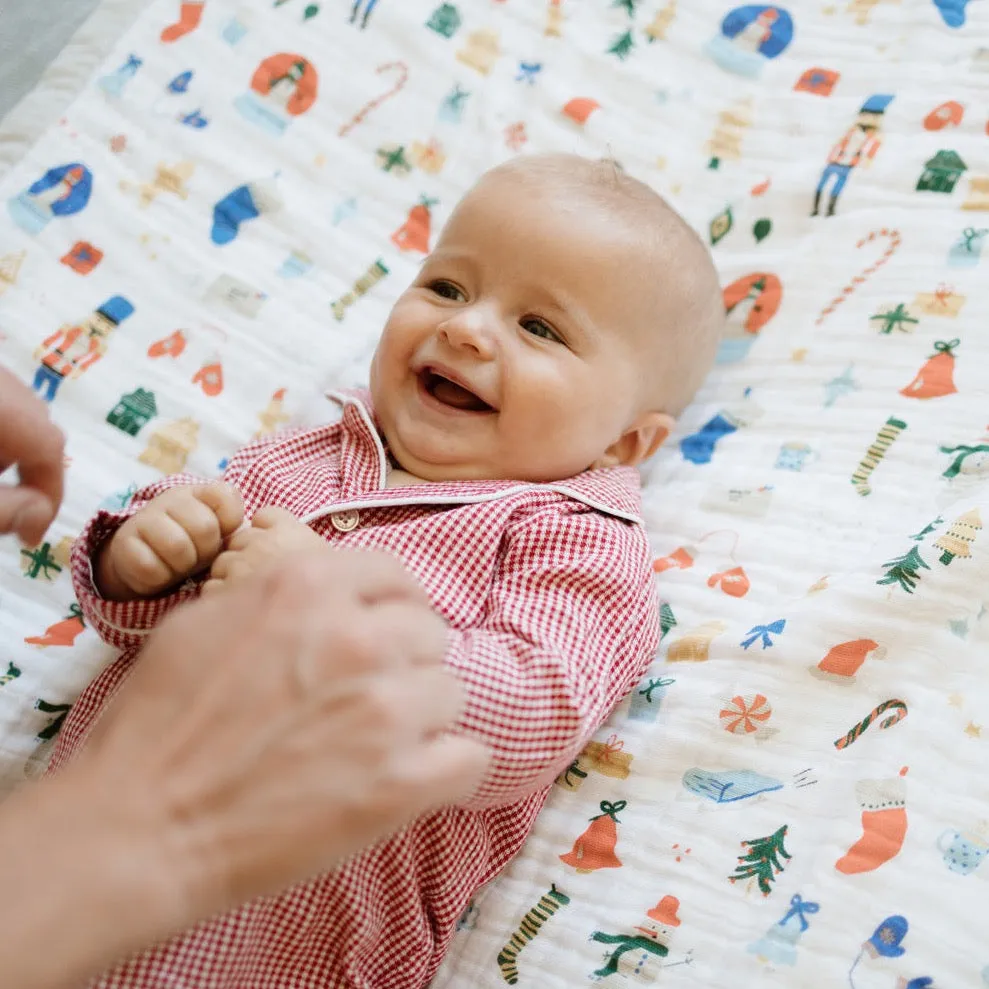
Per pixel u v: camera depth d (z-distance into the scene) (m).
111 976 0.70
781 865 0.79
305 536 0.83
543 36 1.38
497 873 0.88
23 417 0.65
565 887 0.85
